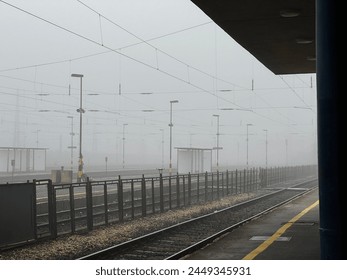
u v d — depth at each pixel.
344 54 6.19
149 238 16.92
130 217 22.80
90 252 14.71
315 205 28.42
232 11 13.94
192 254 13.29
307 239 15.38
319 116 6.32
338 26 6.18
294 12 13.91
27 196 15.30
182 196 29.92
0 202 14.12
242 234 16.97
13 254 13.90
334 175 6.20
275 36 16.95
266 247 13.97
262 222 20.56
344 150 6.20
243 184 43.69
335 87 6.17
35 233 15.57
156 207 26.44
